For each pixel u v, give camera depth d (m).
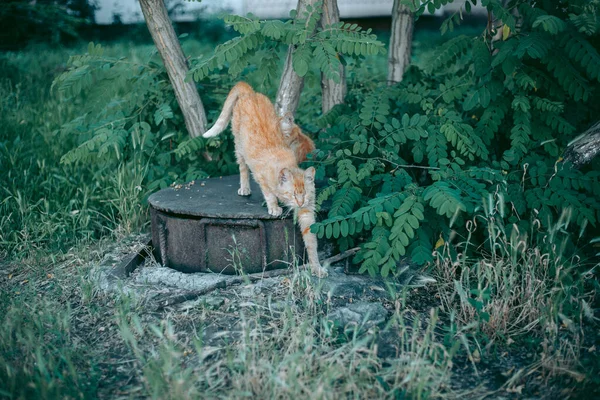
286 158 2.84
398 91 3.26
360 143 2.95
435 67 3.28
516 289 2.56
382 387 2.10
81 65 3.52
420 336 2.41
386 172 3.15
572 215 2.70
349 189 2.84
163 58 3.45
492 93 3.05
